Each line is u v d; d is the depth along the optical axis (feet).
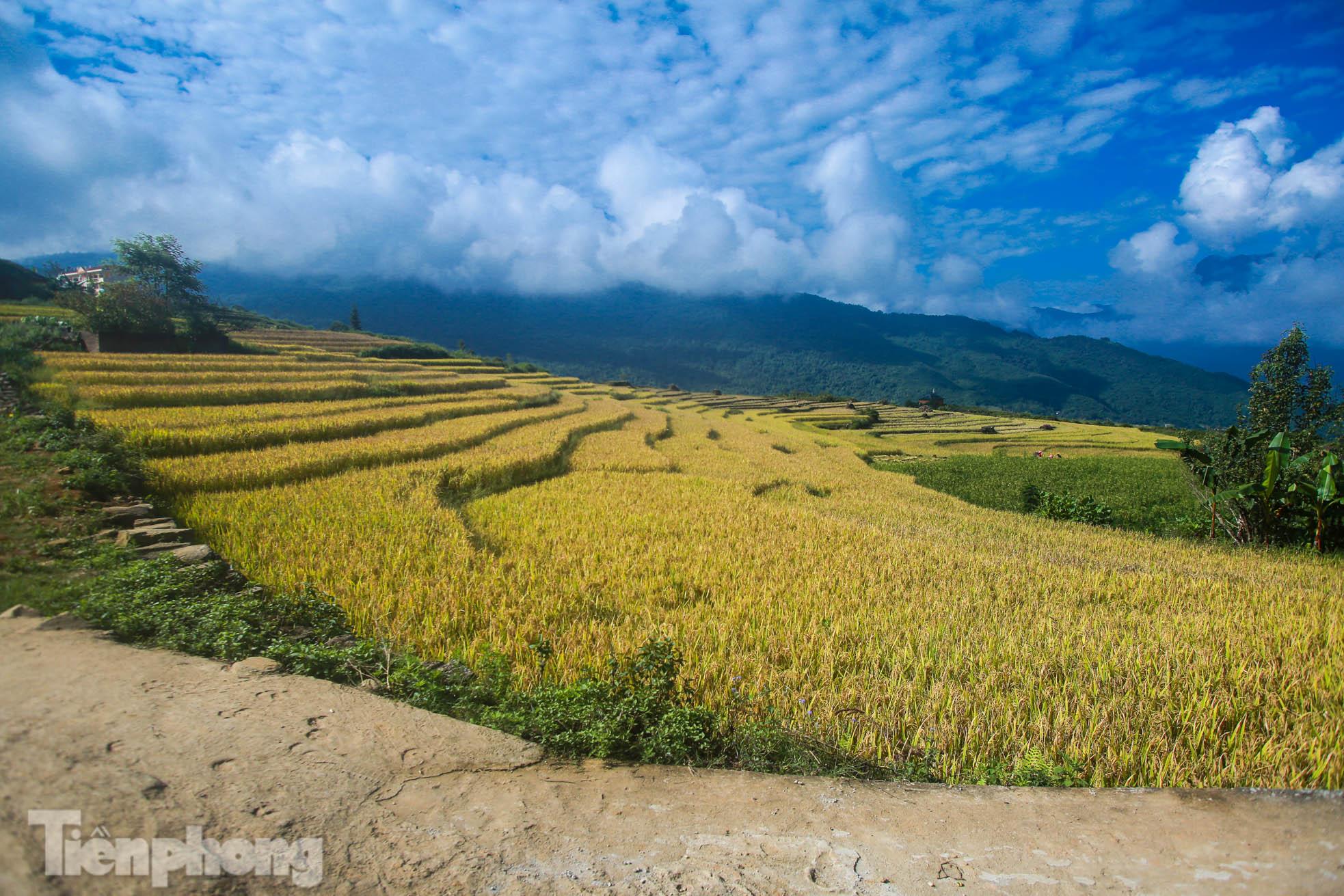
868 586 31.24
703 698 19.02
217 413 70.18
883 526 48.73
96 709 13.42
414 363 195.62
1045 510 62.54
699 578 30.83
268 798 11.35
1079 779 15.01
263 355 163.53
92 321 137.18
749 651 22.98
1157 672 21.47
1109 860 11.49
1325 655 23.26
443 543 33.65
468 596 26.48
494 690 18.45
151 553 27.04
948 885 10.71
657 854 11.32
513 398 129.70
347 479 47.42
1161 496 74.64
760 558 35.19
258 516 35.83
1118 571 37.17
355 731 14.48
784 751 16.11
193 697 14.82
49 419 50.08
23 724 12.34
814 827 12.44
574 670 20.67
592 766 14.64
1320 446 52.21
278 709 14.90
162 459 48.75
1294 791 13.76
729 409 247.50
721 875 10.80
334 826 10.96
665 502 49.52
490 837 11.31
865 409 259.39
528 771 13.96
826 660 21.80
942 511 59.11
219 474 43.55
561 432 86.74
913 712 18.78
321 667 18.06
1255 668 21.88
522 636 23.07
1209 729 17.74
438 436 71.46
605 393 238.89
